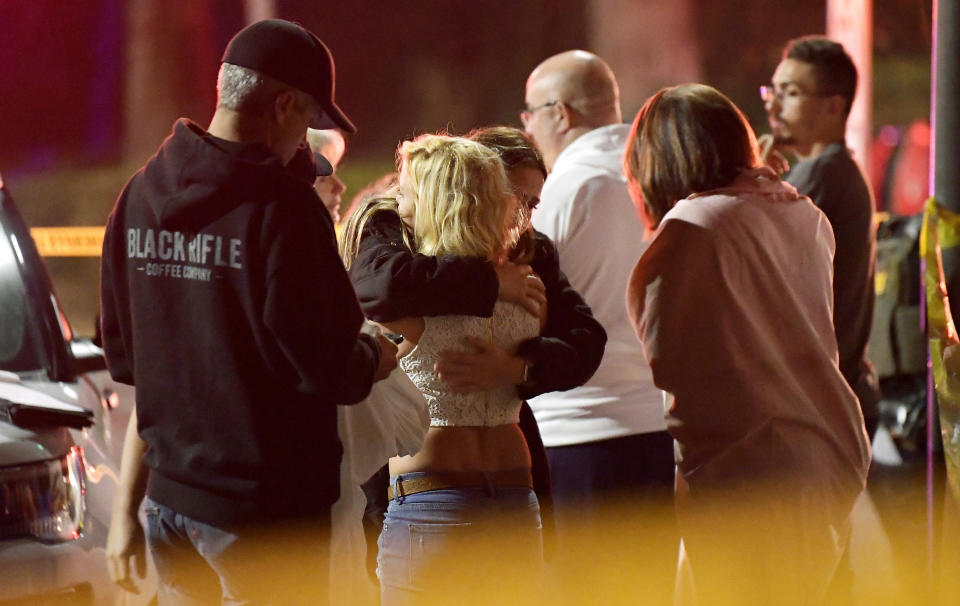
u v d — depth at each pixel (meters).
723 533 12.03
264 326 9.94
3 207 15.36
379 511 12.05
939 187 14.52
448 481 11.18
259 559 10.21
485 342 11.25
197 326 10.13
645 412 15.15
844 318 16.25
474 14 82.50
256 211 9.88
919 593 17.53
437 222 11.29
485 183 11.37
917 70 71.25
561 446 15.11
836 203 16.33
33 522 11.72
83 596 11.98
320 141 15.98
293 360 9.86
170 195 10.16
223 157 9.98
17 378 13.61
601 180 15.00
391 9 82.56
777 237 12.21
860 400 16.28
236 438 10.13
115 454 14.17
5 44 81.31
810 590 12.05
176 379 10.31
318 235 9.97
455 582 11.11
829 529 12.18
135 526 11.82
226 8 80.88
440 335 11.23
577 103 16.03
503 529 11.27
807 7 75.81
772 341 12.12
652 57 76.69
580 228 14.90
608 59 77.56
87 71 81.31
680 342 12.00
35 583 11.65
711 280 11.88
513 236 11.69
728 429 11.95
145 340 10.46
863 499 21.19
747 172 12.41
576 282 14.98
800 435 12.05
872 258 16.64
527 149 12.80
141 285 10.41
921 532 19.95
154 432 10.53
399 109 81.50
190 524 10.32
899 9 73.31
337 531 10.83
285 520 10.21
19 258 14.94
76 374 14.82
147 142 80.00
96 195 73.25
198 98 80.69
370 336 10.56
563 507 15.09
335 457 10.42
